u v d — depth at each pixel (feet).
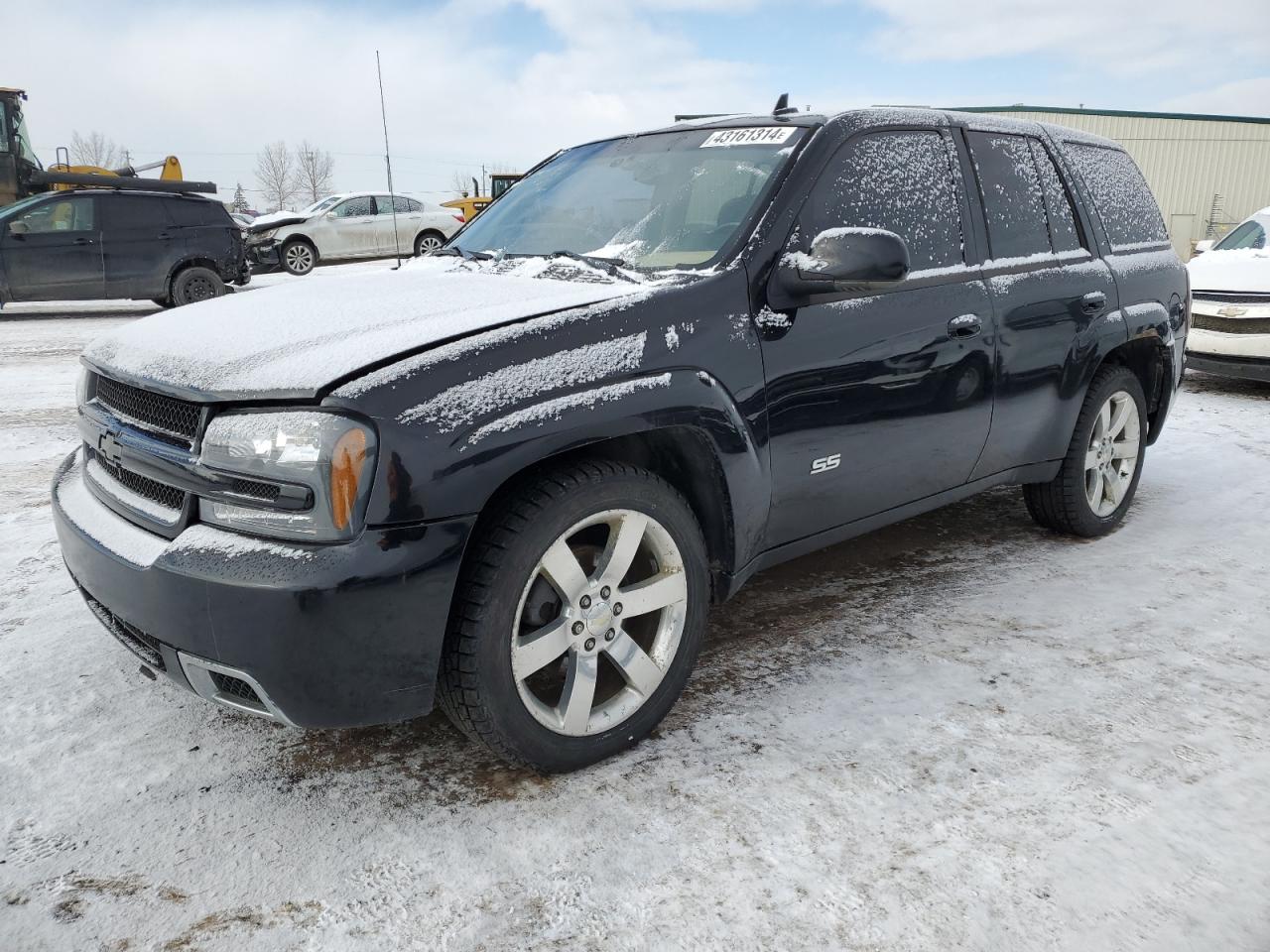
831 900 6.41
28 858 6.86
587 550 7.98
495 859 6.88
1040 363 11.73
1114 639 10.45
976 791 7.62
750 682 9.50
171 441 7.25
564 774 7.89
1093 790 7.63
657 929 6.18
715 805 7.47
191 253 43.45
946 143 11.17
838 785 7.71
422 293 8.83
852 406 9.48
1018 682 9.46
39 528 14.07
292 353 7.09
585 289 8.51
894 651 10.19
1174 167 110.42
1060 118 107.65
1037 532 14.21
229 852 6.95
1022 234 11.87
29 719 8.70
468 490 6.71
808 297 8.96
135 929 6.20
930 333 10.15
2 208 43.39
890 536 14.08
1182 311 14.49
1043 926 6.16
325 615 6.38
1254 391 25.72
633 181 10.65
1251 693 9.22
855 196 9.85
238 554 6.57
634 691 8.19
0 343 33.94
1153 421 14.84
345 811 7.45
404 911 6.36
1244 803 7.46
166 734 8.51
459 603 7.02
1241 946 6.00
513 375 7.08
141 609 6.96
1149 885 6.54
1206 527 14.33
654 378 7.79
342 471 6.40
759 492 8.76
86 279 41.34
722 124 10.89
